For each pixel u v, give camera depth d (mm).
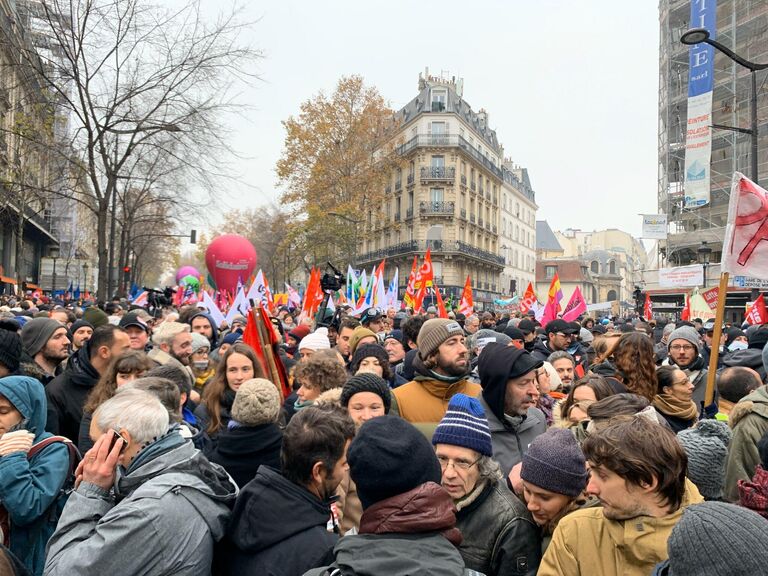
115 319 9297
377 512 1940
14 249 34562
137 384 3016
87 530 2330
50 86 15188
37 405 3225
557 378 5438
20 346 4066
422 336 3961
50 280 37688
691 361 5453
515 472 2814
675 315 31875
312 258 50094
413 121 52125
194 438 3676
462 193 51812
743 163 26781
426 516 1896
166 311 12555
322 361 4336
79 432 3885
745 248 4457
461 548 2516
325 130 36469
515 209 69000
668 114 29906
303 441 2389
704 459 2762
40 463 2922
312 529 2314
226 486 2580
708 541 1331
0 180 18281
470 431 2580
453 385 3920
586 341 9570
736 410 3436
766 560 1289
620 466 2084
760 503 2240
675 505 2100
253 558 2279
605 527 2160
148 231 40844
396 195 54500
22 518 2771
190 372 5176
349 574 1838
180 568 2215
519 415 3572
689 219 30703
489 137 62125
